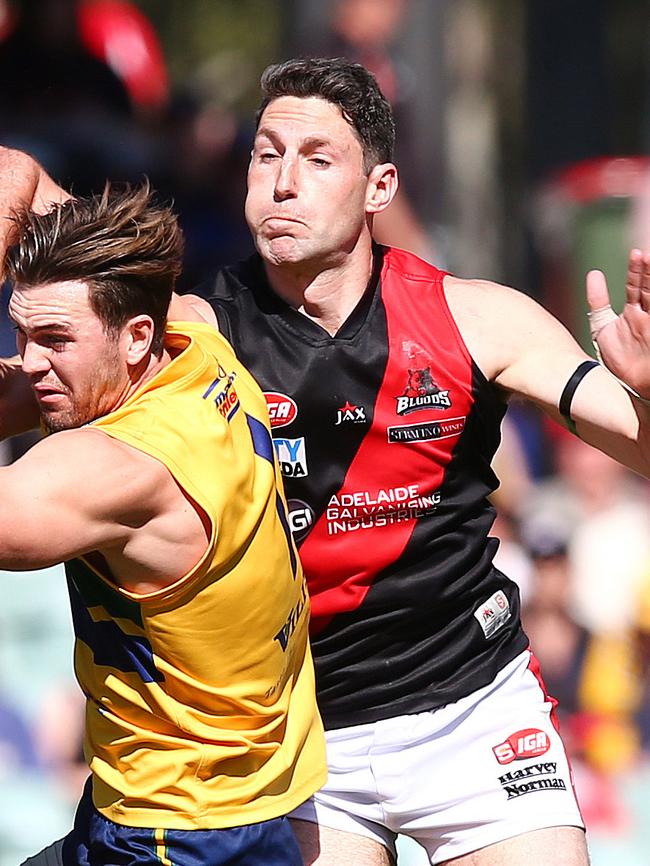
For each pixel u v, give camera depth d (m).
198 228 30.17
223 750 10.62
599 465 25.83
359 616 12.27
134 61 31.00
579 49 33.72
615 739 23.25
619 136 35.62
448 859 12.66
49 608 23.56
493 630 12.75
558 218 31.05
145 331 10.23
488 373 12.16
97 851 10.90
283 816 11.21
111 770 10.78
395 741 12.48
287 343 11.95
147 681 10.41
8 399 11.54
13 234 11.24
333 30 28.94
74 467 9.53
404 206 26.69
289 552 10.95
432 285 12.31
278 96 11.90
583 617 24.42
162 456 9.85
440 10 29.89
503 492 26.62
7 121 29.05
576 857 12.11
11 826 21.00
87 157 29.09
